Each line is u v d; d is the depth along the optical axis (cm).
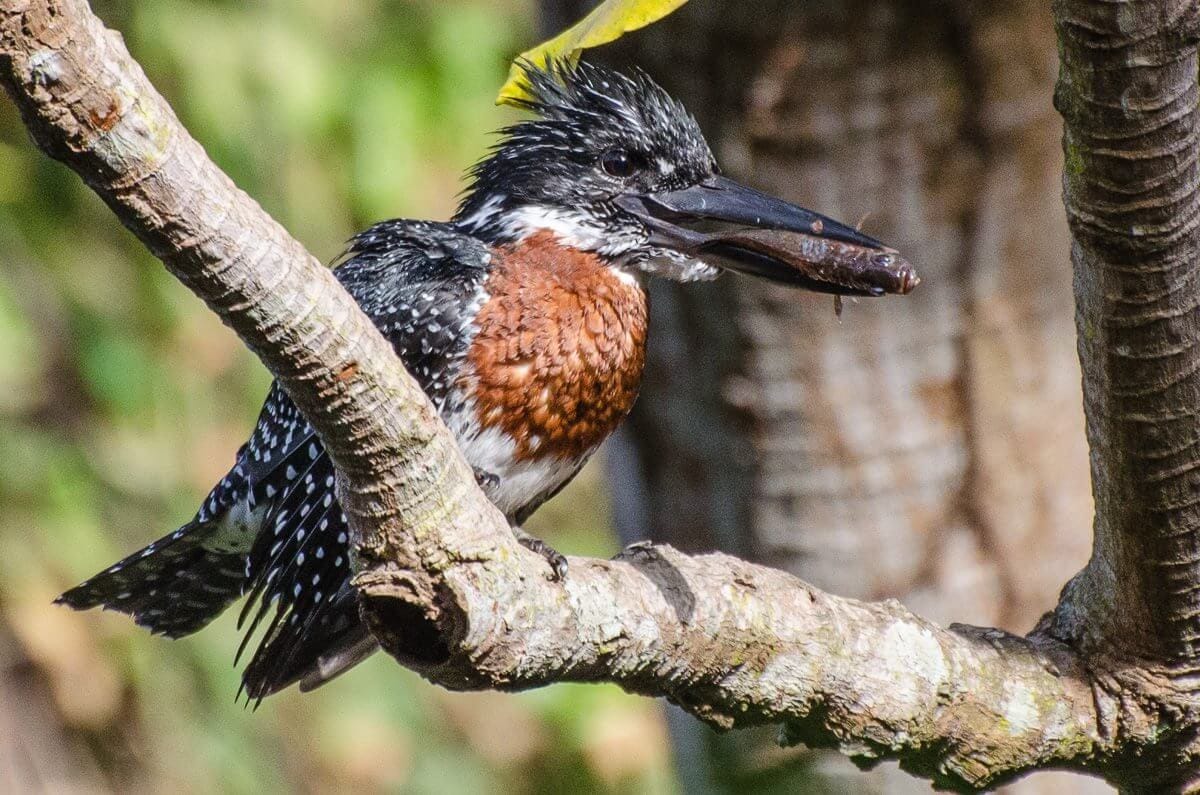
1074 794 885
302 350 460
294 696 1457
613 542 1602
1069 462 877
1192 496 539
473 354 704
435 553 502
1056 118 823
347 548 709
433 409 492
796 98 802
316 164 1387
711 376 859
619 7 505
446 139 1438
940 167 821
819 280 704
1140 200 480
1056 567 878
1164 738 590
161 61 1295
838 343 838
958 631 611
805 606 579
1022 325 852
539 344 710
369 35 1432
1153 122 466
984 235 832
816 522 865
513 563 514
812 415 847
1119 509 553
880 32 792
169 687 1372
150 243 432
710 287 838
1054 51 814
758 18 786
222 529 759
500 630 511
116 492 1363
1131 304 502
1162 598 566
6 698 1320
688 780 920
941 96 809
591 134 736
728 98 808
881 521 860
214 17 1319
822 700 579
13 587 1294
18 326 1251
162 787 1348
